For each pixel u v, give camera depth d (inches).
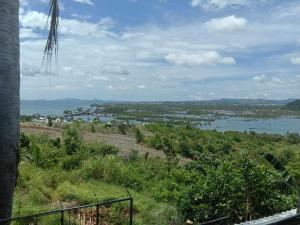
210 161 693.3
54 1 221.6
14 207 401.1
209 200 450.0
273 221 168.2
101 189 560.1
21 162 624.4
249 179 438.6
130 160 838.5
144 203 486.9
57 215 370.3
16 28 211.5
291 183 429.7
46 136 977.5
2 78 204.4
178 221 440.1
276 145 1876.2
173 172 679.7
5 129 205.0
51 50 223.9
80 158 736.3
